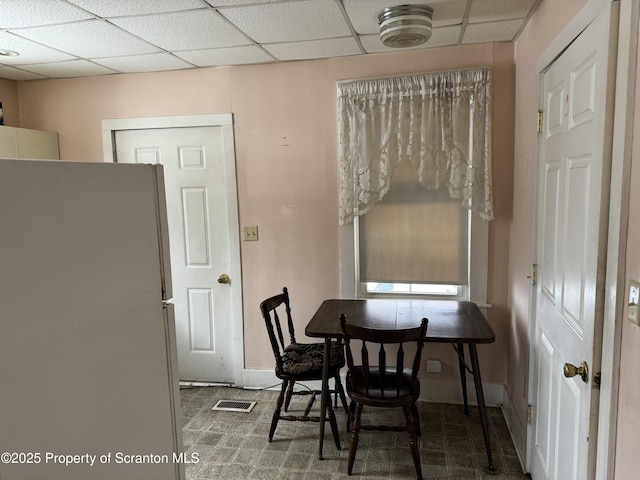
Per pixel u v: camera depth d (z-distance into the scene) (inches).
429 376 114.0
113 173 38.6
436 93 102.8
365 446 94.7
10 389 31.1
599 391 47.6
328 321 94.2
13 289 31.1
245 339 124.1
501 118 102.9
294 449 94.7
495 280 107.8
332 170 113.8
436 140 104.5
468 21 87.1
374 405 80.8
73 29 86.4
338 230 115.1
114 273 38.9
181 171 122.7
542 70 74.5
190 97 118.4
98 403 38.0
